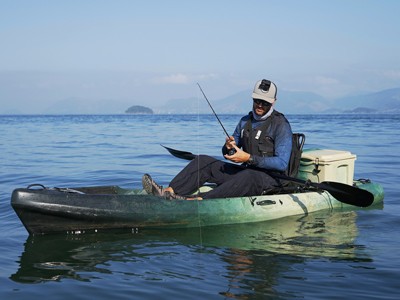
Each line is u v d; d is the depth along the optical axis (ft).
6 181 30.78
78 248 15.71
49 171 35.45
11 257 14.83
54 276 13.16
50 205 16.43
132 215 17.34
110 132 92.63
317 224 19.16
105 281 12.73
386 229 18.43
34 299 11.60
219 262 14.23
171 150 22.77
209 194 19.38
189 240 16.74
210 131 90.38
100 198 17.20
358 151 48.67
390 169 35.63
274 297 11.62
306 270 13.51
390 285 12.39
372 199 19.03
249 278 12.89
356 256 14.83
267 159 19.17
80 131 98.27
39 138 74.28
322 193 21.80
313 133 82.28
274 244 16.19
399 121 168.96
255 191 19.71
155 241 16.58
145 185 19.15
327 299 11.52
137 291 12.02
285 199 20.45
